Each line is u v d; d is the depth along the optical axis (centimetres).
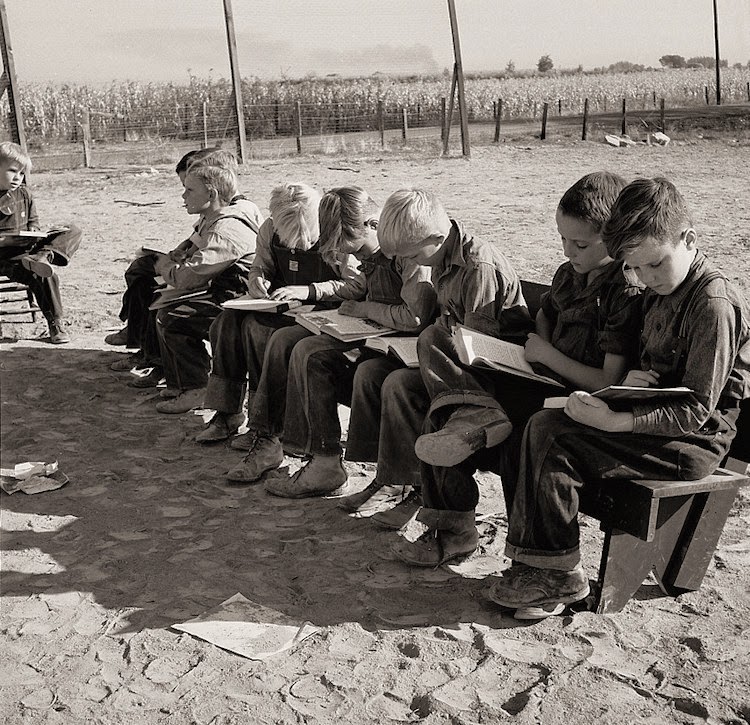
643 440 307
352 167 2053
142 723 278
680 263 299
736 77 7300
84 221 1370
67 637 325
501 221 1310
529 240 1152
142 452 504
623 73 9156
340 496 443
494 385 360
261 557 383
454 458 327
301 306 477
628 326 330
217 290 559
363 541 395
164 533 406
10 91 1738
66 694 293
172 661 309
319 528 408
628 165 2070
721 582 352
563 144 2616
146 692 293
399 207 363
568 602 326
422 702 284
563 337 359
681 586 342
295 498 441
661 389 294
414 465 386
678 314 304
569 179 1809
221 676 300
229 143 2739
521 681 294
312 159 2223
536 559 319
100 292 902
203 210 558
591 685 289
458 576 362
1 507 434
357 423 408
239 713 281
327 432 436
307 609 341
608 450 307
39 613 341
